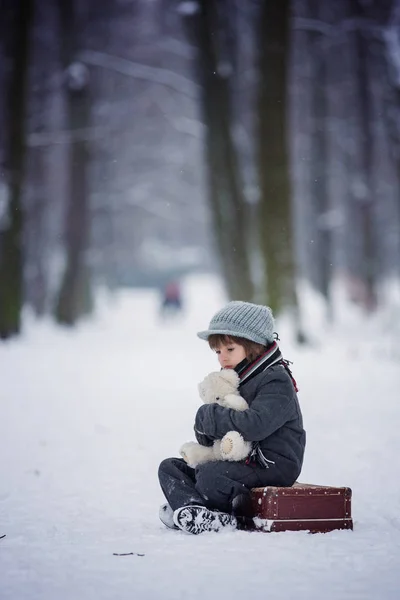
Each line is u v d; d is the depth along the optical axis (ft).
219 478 23.04
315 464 35.01
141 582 17.99
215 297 255.29
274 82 98.37
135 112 213.66
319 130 167.73
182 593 17.20
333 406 51.11
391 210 239.71
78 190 142.72
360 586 17.71
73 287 141.38
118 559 19.99
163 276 312.91
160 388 62.85
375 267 174.60
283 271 97.71
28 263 168.25
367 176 173.47
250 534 22.26
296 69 171.83
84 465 35.63
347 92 194.70
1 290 105.19
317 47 156.46
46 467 35.14
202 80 117.19
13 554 20.67
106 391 60.70
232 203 117.39
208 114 117.19
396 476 32.50
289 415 23.41
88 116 138.92
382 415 47.73
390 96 147.54
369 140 171.83
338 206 249.55
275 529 22.53
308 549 20.72
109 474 33.71
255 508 23.03
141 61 184.55
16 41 105.70
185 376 71.10
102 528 24.03
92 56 147.13
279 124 98.37
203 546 21.04
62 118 174.09
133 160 260.42
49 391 60.03
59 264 214.07
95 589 17.53
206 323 175.63
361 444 39.29
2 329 105.19
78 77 136.56
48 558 20.21
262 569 18.92
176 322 179.11
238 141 152.46
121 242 309.83
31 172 166.09
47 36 152.87
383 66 152.56
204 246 349.20
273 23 98.12
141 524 24.59
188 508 22.56
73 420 47.98
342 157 211.20
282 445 23.45
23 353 89.66
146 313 211.82
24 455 37.83
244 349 23.72
